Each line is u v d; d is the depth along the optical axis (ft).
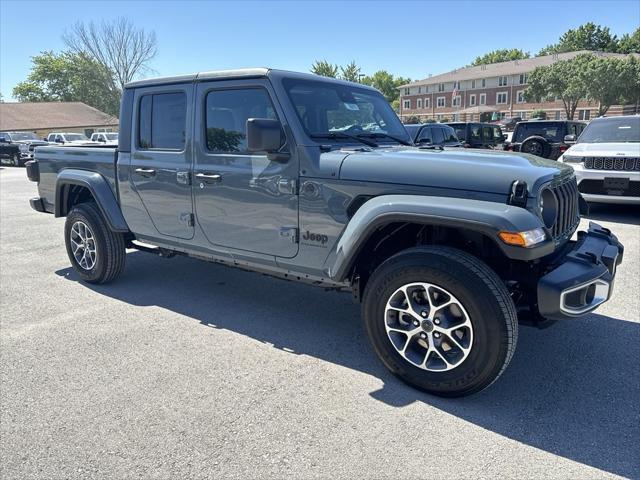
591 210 30.14
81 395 9.96
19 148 83.51
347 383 10.41
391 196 9.86
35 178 18.31
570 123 47.03
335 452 8.20
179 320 13.87
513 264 10.05
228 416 9.22
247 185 12.05
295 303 15.26
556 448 8.29
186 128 13.21
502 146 55.21
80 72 186.39
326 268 11.18
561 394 9.96
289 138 11.26
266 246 12.10
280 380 10.53
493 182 9.09
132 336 12.78
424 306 9.75
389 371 10.45
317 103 12.08
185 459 8.05
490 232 8.63
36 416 9.26
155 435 8.68
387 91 282.97
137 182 14.65
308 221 11.21
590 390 10.10
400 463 7.93
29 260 20.54
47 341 12.50
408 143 13.85
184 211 13.62
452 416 9.21
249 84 11.84
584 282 9.13
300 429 8.82
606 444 8.39
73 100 222.69
